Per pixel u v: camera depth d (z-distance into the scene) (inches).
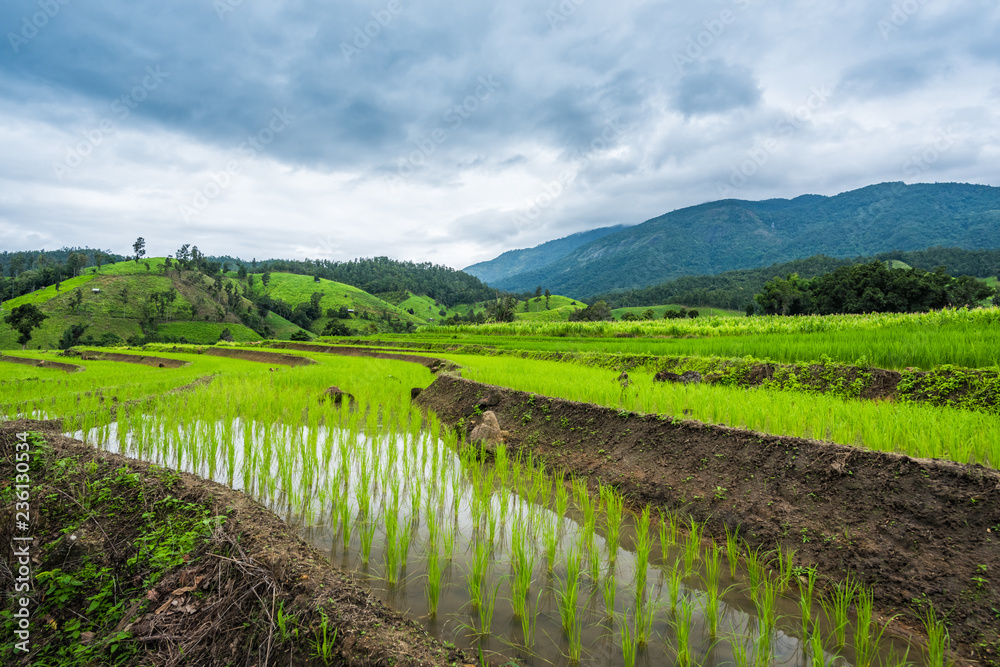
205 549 208.2
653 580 229.9
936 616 182.9
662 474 315.0
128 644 172.2
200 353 2279.8
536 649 179.9
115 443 434.0
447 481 358.9
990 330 647.1
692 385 502.3
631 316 3988.7
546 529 269.9
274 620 170.9
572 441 401.1
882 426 298.5
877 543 214.1
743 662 170.7
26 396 687.7
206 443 413.4
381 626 171.8
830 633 187.5
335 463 390.9
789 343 730.8
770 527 247.0
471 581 211.2
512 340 1895.9
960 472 215.3
